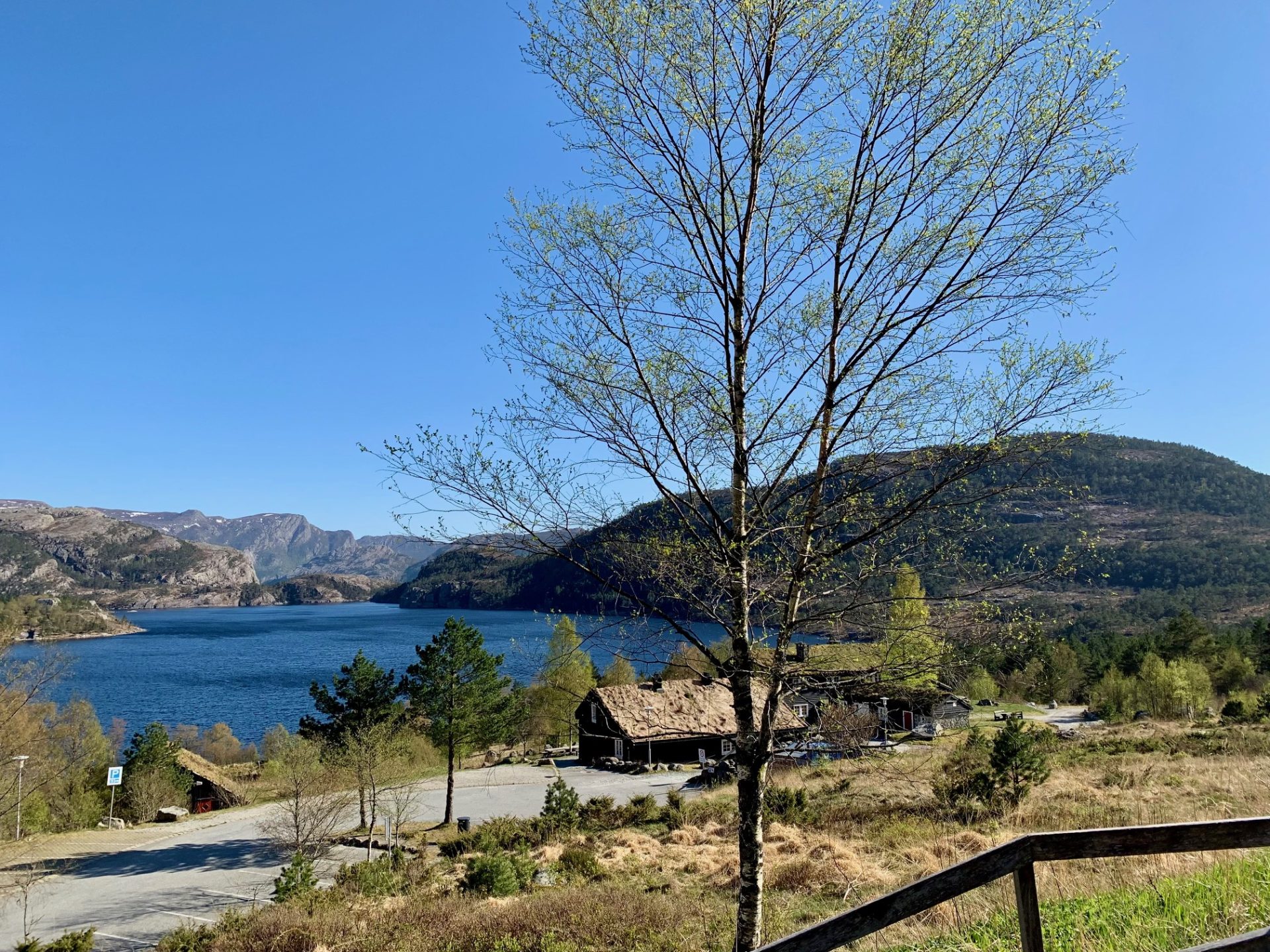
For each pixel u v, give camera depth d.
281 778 29.75
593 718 47.88
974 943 6.50
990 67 6.73
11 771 31.88
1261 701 47.19
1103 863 8.96
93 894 24.61
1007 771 19.64
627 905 13.50
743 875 6.88
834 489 7.12
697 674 7.79
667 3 7.27
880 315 7.30
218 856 30.11
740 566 7.05
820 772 25.58
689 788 36.06
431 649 32.09
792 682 7.26
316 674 120.25
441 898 16.73
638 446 7.62
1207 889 6.20
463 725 31.50
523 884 17.52
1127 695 64.69
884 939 7.91
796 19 7.15
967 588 6.81
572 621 7.74
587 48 7.52
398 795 28.84
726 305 7.47
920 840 16.56
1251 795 17.58
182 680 114.44
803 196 7.56
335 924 14.83
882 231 7.35
